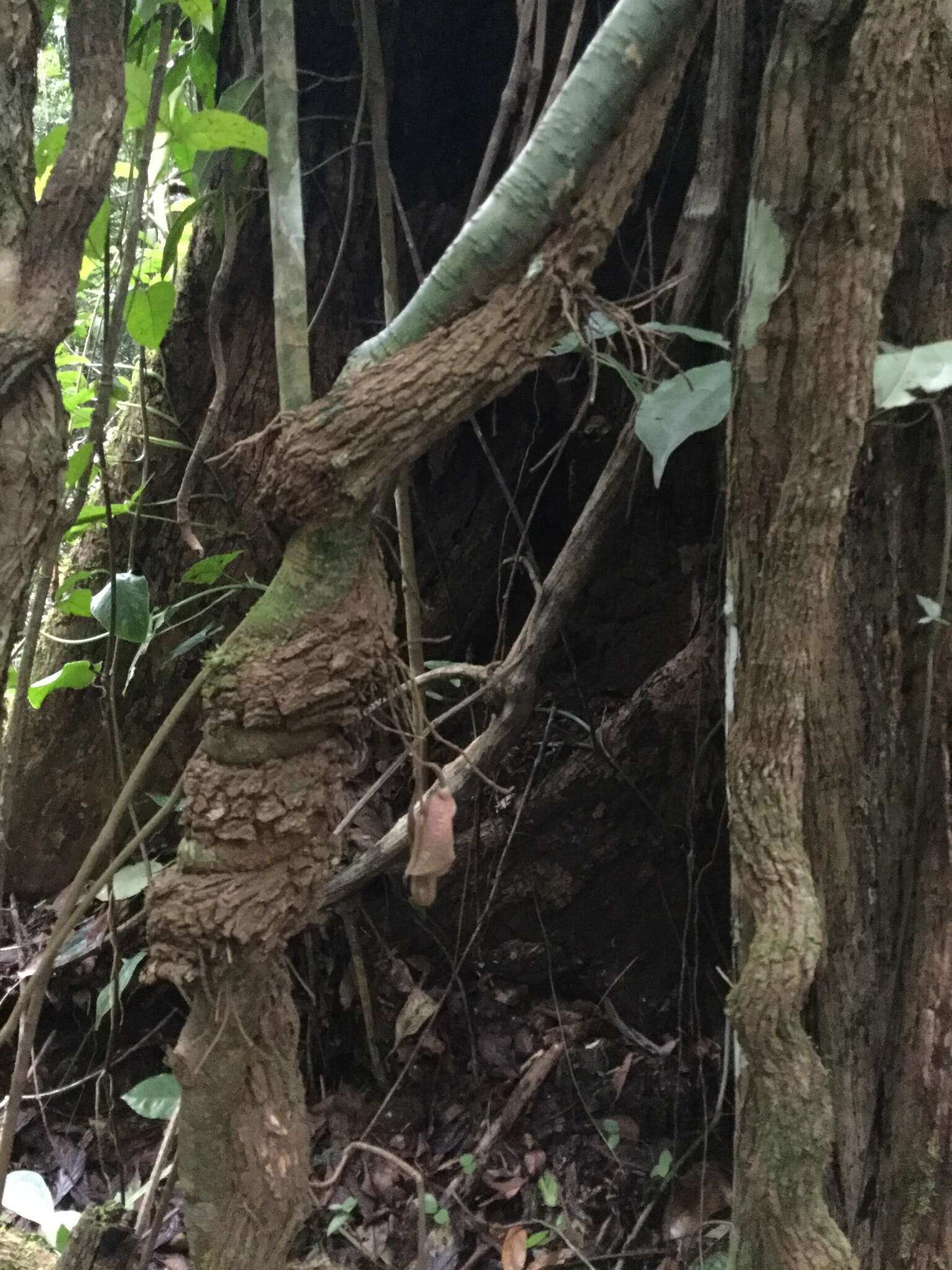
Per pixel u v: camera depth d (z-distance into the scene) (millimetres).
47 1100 1602
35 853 1751
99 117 780
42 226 770
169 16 1025
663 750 1602
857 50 624
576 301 595
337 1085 1663
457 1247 1406
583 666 1802
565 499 1775
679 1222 1394
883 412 825
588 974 1749
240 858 633
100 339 1839
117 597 1245
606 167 575
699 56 1399
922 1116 901
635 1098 1585
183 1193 707
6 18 768
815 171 661
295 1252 1377
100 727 1716
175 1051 672
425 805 712
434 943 1745
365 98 1433
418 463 1728
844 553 970
